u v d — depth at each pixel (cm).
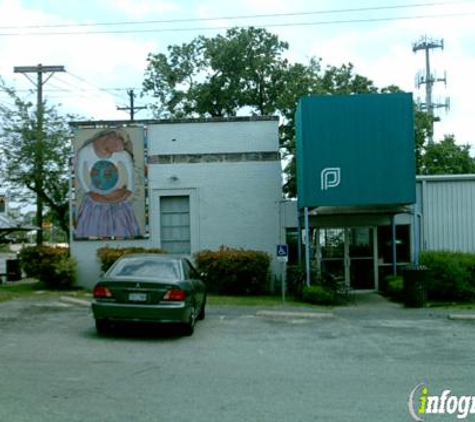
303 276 1920
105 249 2119
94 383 791
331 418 641
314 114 1830
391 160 1814
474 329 1344
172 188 2197
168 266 1208
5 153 2662
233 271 2011
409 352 1059
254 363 945
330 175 1816
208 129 2214
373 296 2023
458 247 2183
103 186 2202
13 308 1573
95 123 2212
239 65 3478
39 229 2759
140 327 1291
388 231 2175
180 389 767
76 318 1400
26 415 641
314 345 1121
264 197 2194
